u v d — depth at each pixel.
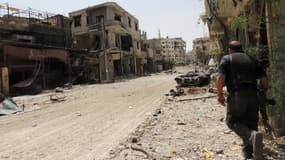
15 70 25.59
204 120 7.66
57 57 29.61
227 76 4.21
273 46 5.12
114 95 18.83
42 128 8.82
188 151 4.97
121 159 4.89
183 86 18.97
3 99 14.66
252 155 4.06
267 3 5.24
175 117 8.51
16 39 29.16
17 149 6.33
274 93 5.02
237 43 4.36
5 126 9.86
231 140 5.40
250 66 4.12
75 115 11.17
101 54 41.16
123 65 51.28
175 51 142.50
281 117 4.91
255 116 4.09
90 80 37.44
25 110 14.27
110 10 47.34
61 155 5.61
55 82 31.73
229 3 13.88
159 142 5.73
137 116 9.81
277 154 4.29
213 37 18.27
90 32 46.75
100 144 6.22
